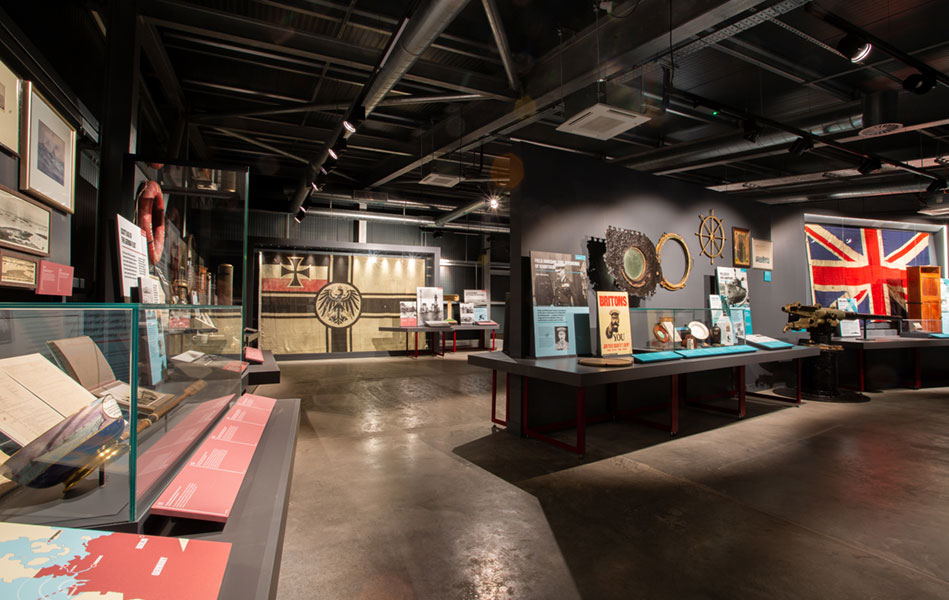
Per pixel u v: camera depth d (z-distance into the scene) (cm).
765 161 819
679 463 316
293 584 174
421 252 1093
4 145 212
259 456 160
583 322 403
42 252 249
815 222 760
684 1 338
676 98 575
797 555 198
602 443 363
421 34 334
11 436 82
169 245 355
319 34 421
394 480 282
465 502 250
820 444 362
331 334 1012
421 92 576
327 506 244
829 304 746
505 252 1470
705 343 446
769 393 564
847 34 385
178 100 569
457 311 1212
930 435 389
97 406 92
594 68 411
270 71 548
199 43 482
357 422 426
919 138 675
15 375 83
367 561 191
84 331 89
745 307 525
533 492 265
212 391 178
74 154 286
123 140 320
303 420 431
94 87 375
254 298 948
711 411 477
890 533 218
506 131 610
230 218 366
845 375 664
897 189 770
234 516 113
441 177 703
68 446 87
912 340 618
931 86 431
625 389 452
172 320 136
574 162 414
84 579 69
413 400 531
